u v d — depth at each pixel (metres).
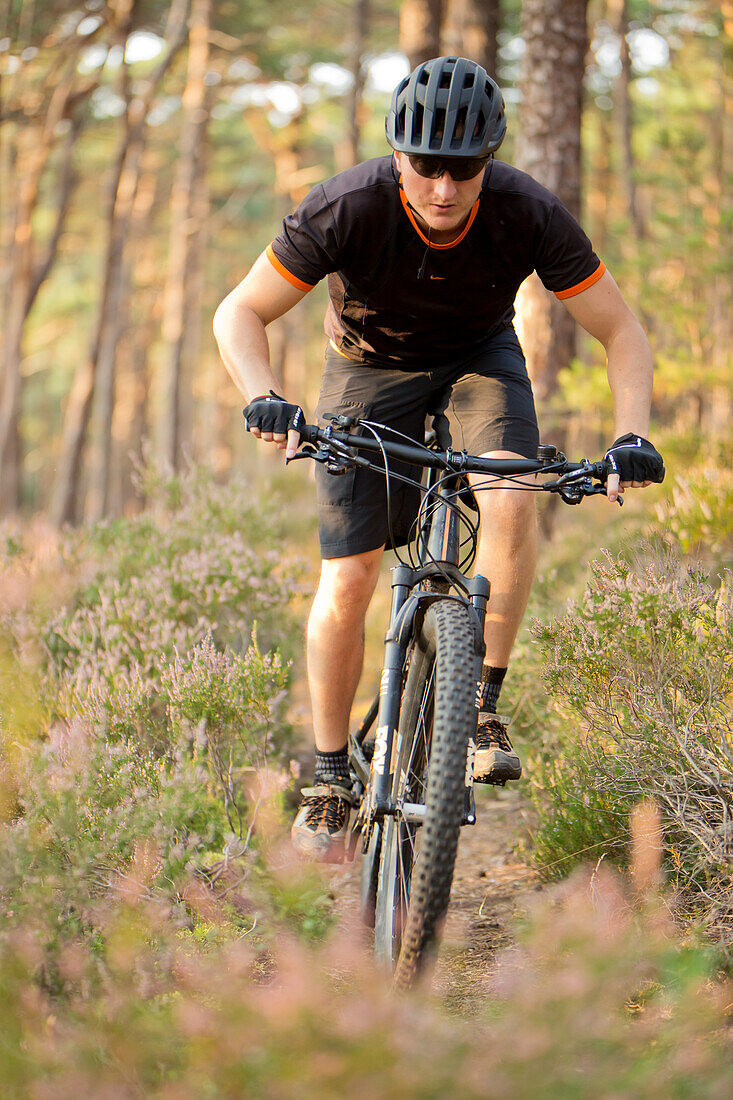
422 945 1.99
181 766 2.97
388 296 2.65
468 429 2.73
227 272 38.47
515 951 2.40
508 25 17.45
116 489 35.75
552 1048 1.62
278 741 4.05
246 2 21.73
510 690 3.90
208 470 6.76
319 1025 1.66
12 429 21.45
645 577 3.04
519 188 2.51
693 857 2.60
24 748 2.98
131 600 4.31
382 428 2.31
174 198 22.66
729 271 9.76
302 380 31.75
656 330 10.53
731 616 2.86
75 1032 1.77
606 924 2.18
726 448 6.80
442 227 2.43
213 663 3.36
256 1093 1.59
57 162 26.89
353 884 3.31
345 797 2.92
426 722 2.37
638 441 2.38
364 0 20.47
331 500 2.83
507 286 2.68
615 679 2.86
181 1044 1.81
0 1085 1.65
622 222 13.07
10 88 19.58
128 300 30.06
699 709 2.77
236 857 2.93
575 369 7.50
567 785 3.05
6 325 22.73
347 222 2.51
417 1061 1.58
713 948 2.27
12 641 4.12
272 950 2.52
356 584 2.86
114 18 18.47
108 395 21.34
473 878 3.29
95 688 3.37
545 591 4.80
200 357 40.19
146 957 2.10
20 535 5.40
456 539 2.53
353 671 2.95
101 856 2.45
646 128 20.73
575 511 8.40
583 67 7.63
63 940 2.18
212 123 28.52
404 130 2.36
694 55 20.23
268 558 4.86
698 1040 1.93
